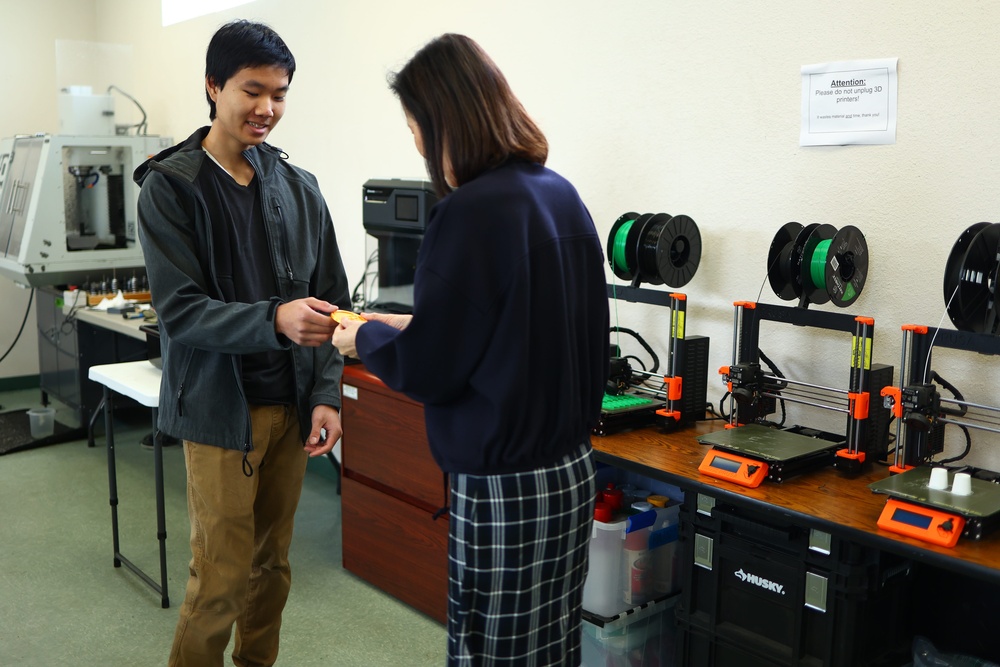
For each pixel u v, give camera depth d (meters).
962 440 2.10
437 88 1.38
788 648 1.91
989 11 1.96
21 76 5.69
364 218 3.15
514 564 1.39
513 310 1.31
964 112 2.02
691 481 1.91
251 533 2.04
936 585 2.09
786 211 2.38
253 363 2.02
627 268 2.44
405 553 2.87
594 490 1.51
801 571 1.86
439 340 1.32
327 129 4.09
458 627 1.45
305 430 2.12
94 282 4.71
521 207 1.33
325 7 4.00
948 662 1.92
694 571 2.09
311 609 2.87
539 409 1.37
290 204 2.11
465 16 3.29
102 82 4.98
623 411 2.26
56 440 4.65
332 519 3.67
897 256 2.17
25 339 5.78
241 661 2.27
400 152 3.66
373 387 2.90
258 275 2.04
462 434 1.39
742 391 2.11
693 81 2.56
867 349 1.94
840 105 2.23
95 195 4.54
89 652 2.58
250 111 1.92
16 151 4.77
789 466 1.91
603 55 2.81
